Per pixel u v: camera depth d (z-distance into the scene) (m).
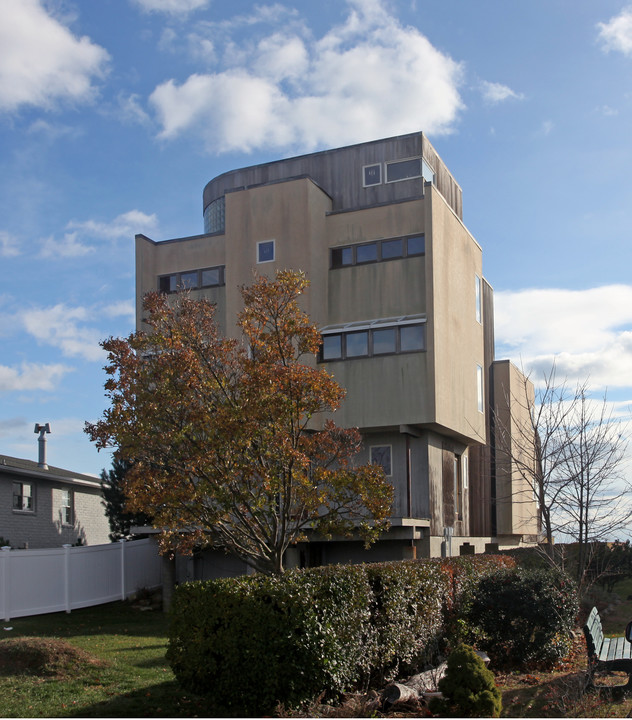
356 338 23.09
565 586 13.92
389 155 26.70
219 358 13.16
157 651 13.58
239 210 24.20
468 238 27.20
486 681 9.24
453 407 23.73
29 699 9.80
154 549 23.70
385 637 10.89
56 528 29.45
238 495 11.91
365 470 12.77
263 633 9.12
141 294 25.62
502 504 28.70
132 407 12.36
